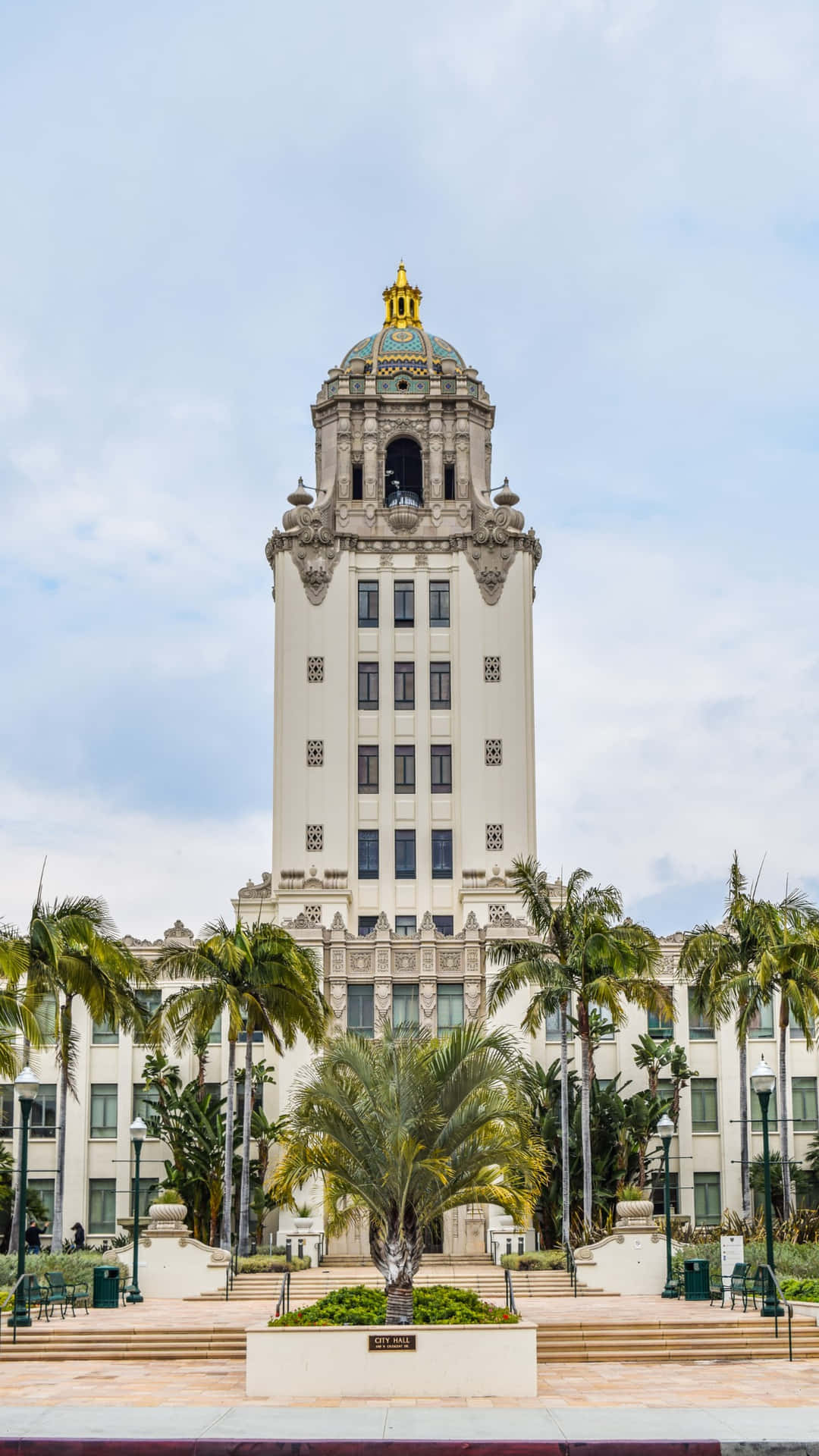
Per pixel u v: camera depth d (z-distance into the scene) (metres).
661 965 72.38
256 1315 41.03
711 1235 55.94
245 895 78.75
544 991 56.78
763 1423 23.64
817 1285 41.31
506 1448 21.67
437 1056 32.22
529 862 61.50
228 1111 56.50
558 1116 63.16
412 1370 27.64
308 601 80.56
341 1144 31.36
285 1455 21.70
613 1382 29.47
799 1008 55.88
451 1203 31.22
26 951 46.38
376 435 83.81
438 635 81.25
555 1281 51.59
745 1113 57.81
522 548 81.88
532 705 80.50
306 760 78.56
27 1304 37.00
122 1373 31.44
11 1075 45.34
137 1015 55.38
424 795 79.25
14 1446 21.81
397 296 90.88
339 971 70.06
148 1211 70.38
